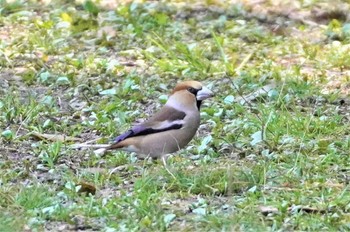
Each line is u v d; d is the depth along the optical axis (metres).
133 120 14.27
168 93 15.58
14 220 10.30
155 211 10.66
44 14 20.17
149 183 11.48
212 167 11.95
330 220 10.46
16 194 11.08
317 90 15.34
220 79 16.27
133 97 15.20
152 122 11.98
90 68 16.77
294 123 13.59
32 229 10.30
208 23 19.42
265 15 19.91
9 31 18.97
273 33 19.08
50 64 17.06
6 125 13.96
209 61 17.22
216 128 13.73
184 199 11.25
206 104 14.90
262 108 14.25
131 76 16.09
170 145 11.96
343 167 12.23
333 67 16.98
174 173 11.68
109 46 18.19
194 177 11.57
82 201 11.07
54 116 14.46
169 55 17.42
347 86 15.89
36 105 14.48
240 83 15.87
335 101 15.06
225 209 10.87
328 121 13.83
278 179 11.75
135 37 18.50
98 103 15.03
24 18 19.70
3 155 12.77
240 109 14.46
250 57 17.52
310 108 14.68
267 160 12.39
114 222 10.45
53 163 12.44
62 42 18.16
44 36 18.31
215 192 11.38
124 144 12.04
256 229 10.19
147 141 11.91
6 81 16.09
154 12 19.75
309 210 10.81
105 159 12.56
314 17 19.94
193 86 12.05
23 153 12.89
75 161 12.54
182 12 20.09
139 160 12.41
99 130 13.83
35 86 15.95
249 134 13.48
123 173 12.09
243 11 20.08
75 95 15.43
